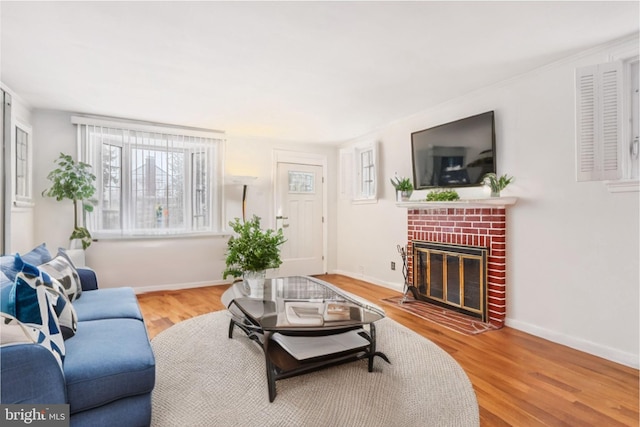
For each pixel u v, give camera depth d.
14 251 3.23
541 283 2.81
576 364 2.32
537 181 2.84
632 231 2.30
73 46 2.38
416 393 1.95
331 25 2.12
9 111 3.13
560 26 2.15
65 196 3.64
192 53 2.49
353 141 5.31
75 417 1.33
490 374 2.18
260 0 1.86
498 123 3.14
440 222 3.68
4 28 2.13
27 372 1.17
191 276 4.62
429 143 3.83
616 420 1.70
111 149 4.10
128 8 1.93
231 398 1.91
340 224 5.69
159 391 1.98
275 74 2.87
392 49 2.44
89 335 1.69
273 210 5.25
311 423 1.69
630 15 2.02
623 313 2.34
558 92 2.69
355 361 2.27
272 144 5.25
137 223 4.24
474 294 3.29
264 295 2.69
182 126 4.53
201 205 4.66
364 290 4.45
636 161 2.35
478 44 2.38
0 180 3.04
